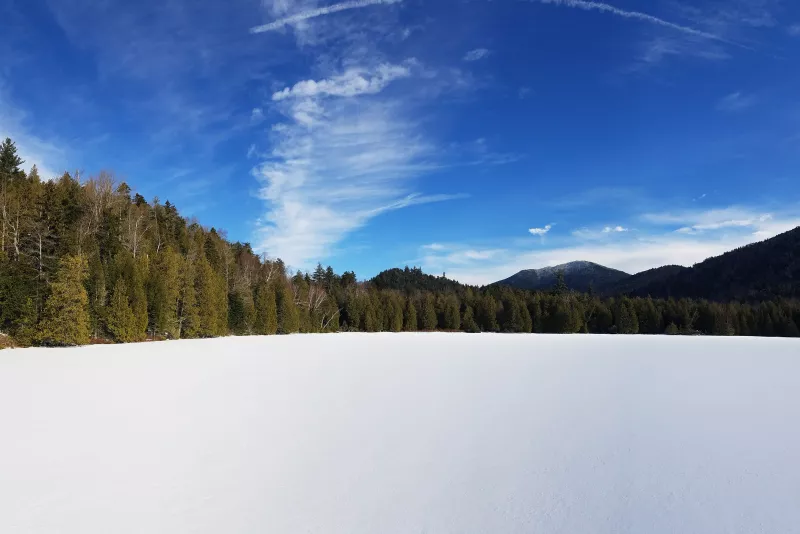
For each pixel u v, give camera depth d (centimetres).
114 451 834
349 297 8738
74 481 691
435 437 956
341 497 645
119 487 670
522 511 604
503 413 1190
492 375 1953
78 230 4184
